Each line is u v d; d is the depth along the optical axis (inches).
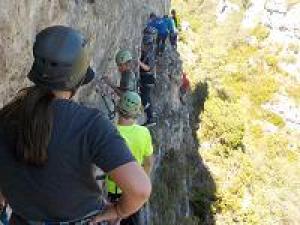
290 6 3041.3
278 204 1576.0
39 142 87.8
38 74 91.4
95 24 362.9
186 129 1165.7
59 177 89.9
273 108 2522.1
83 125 89.7
